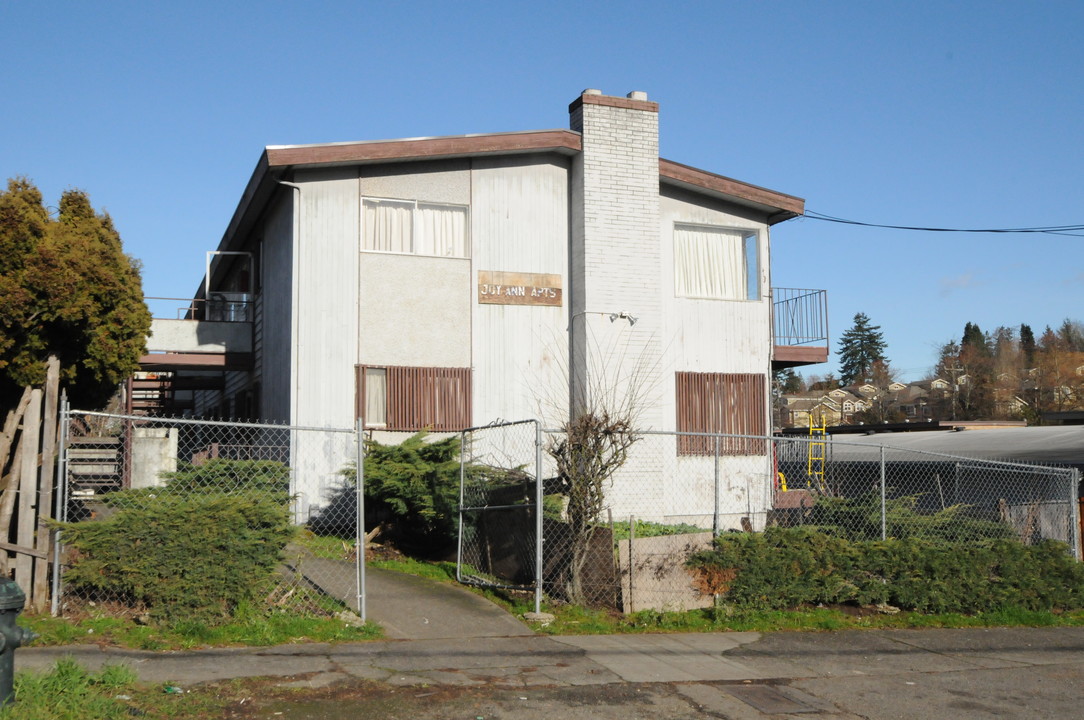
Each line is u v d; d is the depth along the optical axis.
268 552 8.55
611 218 16.77
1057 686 8.25
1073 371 68.56
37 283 10.38
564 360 16.69
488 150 16.08
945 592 10.95
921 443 20.11
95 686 6.45
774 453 18.31
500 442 16.09
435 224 16.17
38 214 11.23
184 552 8.23
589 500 9.95
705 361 17.89
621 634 9.31
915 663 8.86
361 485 9.09
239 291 21.00
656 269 16.98
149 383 23.06
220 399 22.92
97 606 8.41
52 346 11.23
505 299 16.41
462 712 6.65
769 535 10.68
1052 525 13.12
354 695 6.85
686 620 9.82
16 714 5.56
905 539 11.28
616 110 17.02
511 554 10.99
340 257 15.44
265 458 15.61
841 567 10.76
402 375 15.62
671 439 17.33
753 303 18.45
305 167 15.20
